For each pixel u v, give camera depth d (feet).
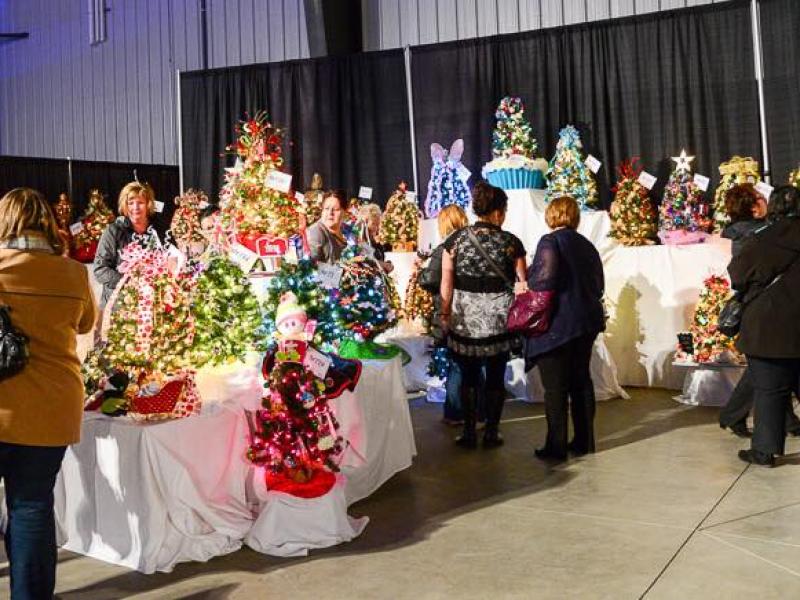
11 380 8.16
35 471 8.34
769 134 23.04
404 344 22.04
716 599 8.75
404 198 24.07
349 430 12.46
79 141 40.19
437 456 15.62
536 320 14.56
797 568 9.52
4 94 42.47
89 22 39.17
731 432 16.47
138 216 14.40
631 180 22.16
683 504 12.07
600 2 27.48
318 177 25.52
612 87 24.88
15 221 8.61
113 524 10.53
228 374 12.02
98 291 19.80
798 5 22.40
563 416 14.94
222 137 30.07
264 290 12.91
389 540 11.05
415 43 30.55
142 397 10.57
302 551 10.59
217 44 35.60
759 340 13.25
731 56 23.36
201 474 10.73
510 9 28.96
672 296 20.88
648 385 21.43
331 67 28.55
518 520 11.68
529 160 21.88
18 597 8.36
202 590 9.52
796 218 13.32
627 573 9.55
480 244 15.39
